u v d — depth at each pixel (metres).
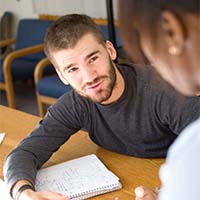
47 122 1.27
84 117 1.26
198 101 1.09
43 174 1.17
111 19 2.49
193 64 0.45
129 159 1.23
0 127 1.56
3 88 3.44
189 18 0.43
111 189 1.07
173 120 1.12
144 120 1.18
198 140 0.47
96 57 1.06
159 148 1.22
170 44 0.45
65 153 1.30
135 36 0.47
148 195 0.97
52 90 2.91
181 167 0.47
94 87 1.09
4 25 4.30
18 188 1.05
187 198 0.46
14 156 1.17
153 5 0.44
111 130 1.24
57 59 1.08
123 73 1.16
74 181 1.11
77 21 1.07
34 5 4.09
